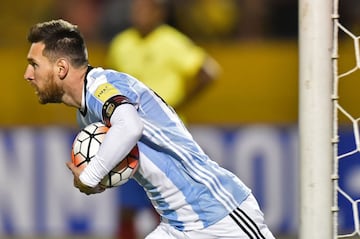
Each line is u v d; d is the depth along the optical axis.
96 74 13.25
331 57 12.95
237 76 27.83
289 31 30.14
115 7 30.06
